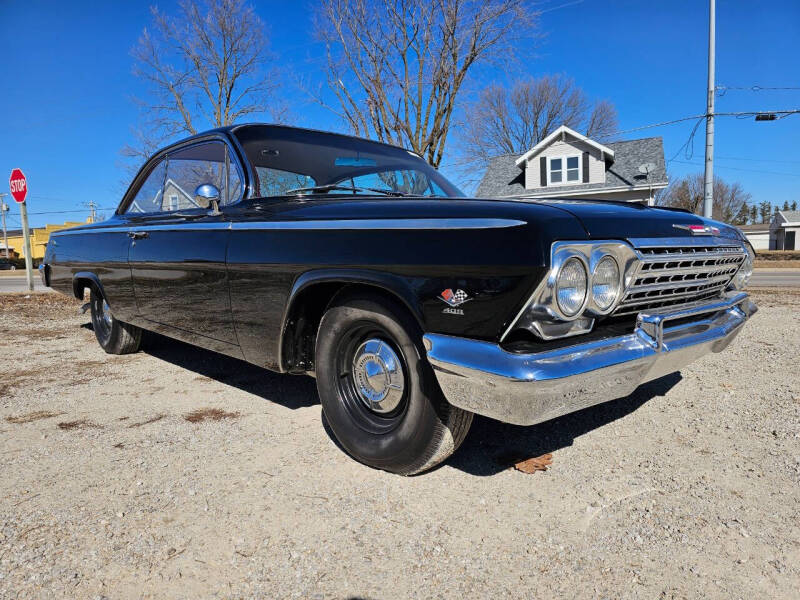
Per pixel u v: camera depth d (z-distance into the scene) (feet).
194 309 10.71
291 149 10.79
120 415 10.75
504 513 7.00
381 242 7.24
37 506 7.19
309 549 6.25
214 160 10.91
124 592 5.55
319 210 8.40
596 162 87.86
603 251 6.48
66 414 10.82
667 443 9.18
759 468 8.21
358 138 12.09
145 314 12.74
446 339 6.57
